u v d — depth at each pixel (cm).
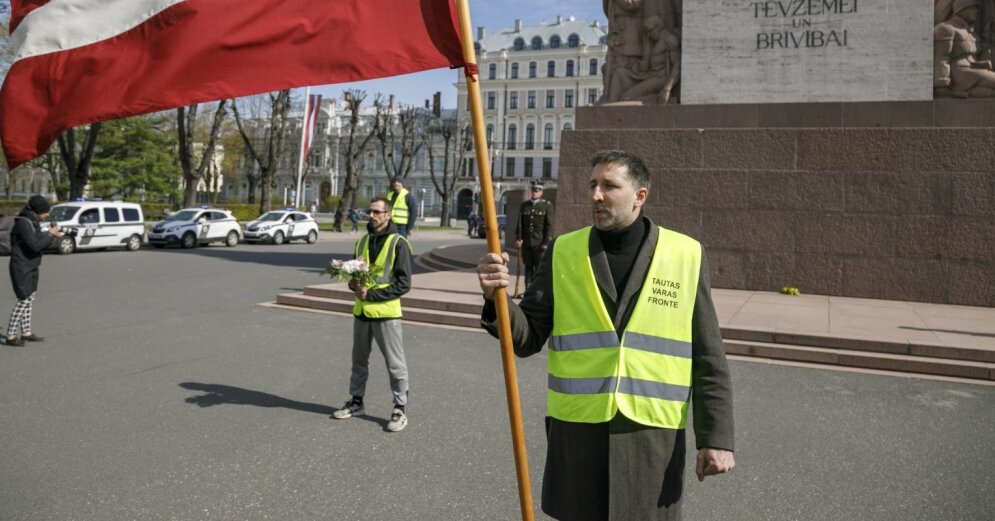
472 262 1586
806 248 1071
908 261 1021
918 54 1056
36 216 752
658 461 210
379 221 505
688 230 1130
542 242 962
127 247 2236
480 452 441
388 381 616
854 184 1052
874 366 683
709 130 1128
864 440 469
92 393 562
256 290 1234
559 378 225
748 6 1133
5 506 350
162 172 4669
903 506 363
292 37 301
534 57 8562
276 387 590
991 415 531
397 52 302
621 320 221
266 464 414
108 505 354
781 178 1088
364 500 365
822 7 1098
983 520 347
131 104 290
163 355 705
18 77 288
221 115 3456
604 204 223
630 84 1226
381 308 488
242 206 5241
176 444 446
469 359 706
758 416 523
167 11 295
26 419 493
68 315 942
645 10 1224
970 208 997
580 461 214
